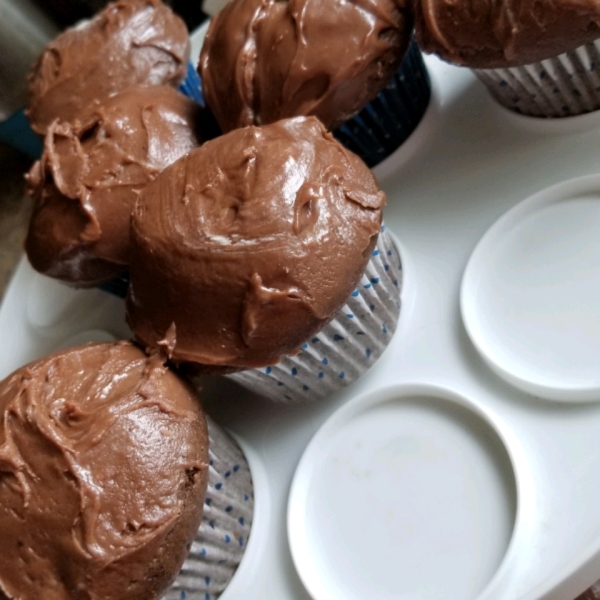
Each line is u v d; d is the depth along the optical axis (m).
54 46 0.29
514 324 0.20
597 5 0.19
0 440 0.17
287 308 0.17
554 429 0.18
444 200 0.24
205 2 0.39
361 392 0.22
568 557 0.16
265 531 0.21
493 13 0.20
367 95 0.22
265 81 0.22
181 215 0.19
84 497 0.16
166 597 0.18
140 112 0.24
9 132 0.41
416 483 0.19
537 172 0.22
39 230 0.24
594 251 0.20
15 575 0.16
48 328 0.30
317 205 0.18
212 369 0.19
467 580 0.17
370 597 0.18
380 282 0.21
